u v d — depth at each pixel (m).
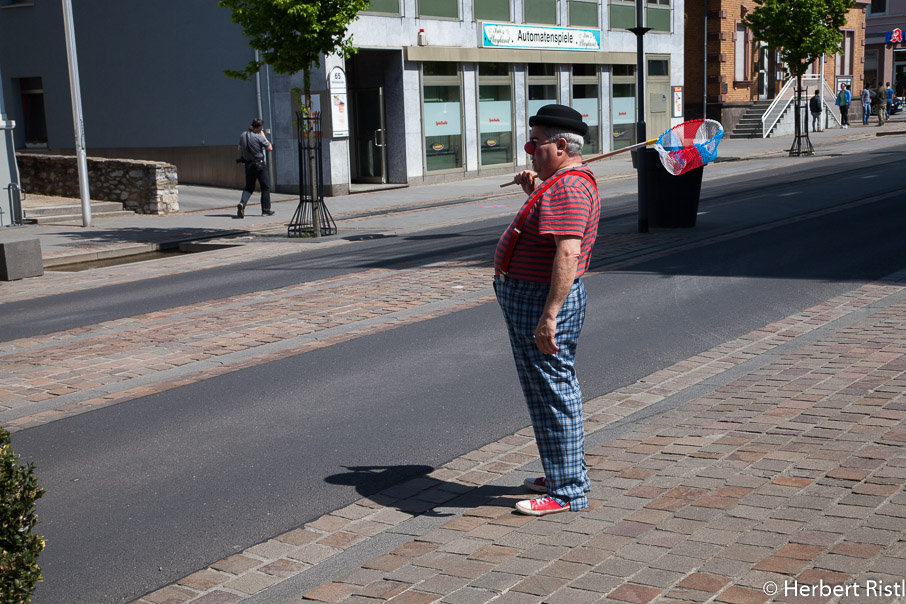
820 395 5.71
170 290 11.64
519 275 4.23
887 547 3.60
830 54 28.72
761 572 3.48
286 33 15.40
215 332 8.91
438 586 3.66
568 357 4.29
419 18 25.20
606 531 4.03
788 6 27.97
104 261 15.41
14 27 28.81
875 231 12.64
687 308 8.80
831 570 3.45
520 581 3.62
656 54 33.84
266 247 15.37
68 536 4.52
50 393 7.07
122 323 9.66
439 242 14.55
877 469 4.41
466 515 4.45
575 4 30.19
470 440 5.61
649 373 6.78
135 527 4.59
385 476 5.10
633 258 11.66
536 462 5.19
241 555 4.23
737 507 4.12
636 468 4.79
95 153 28.02
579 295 4.25
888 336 7.11
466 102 26.95
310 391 6.79
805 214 14.80
